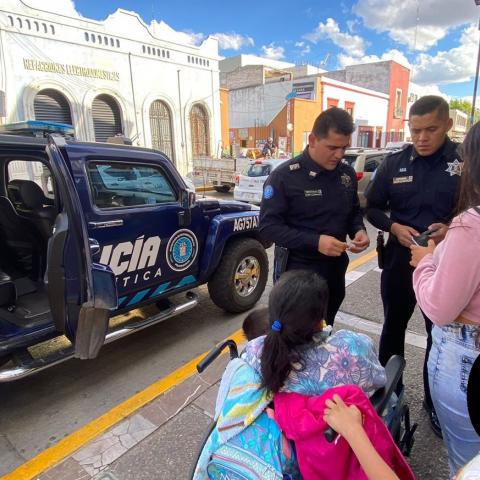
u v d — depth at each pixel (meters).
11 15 10.23
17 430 2.39
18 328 2.50
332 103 24.62
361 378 1.33
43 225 3.10
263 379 1.26
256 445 1.22
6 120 10.47
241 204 4.04
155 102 14.43
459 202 1.22
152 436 2.28
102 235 2.74
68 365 3.08
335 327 3.57
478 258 1.13
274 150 19.97
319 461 1.12
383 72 31.28
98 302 2.14
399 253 2.33
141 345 3.38
